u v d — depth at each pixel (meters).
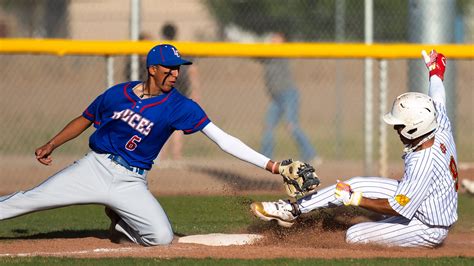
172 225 20.80
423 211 17.17
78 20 33.81
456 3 32.19
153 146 17.19
